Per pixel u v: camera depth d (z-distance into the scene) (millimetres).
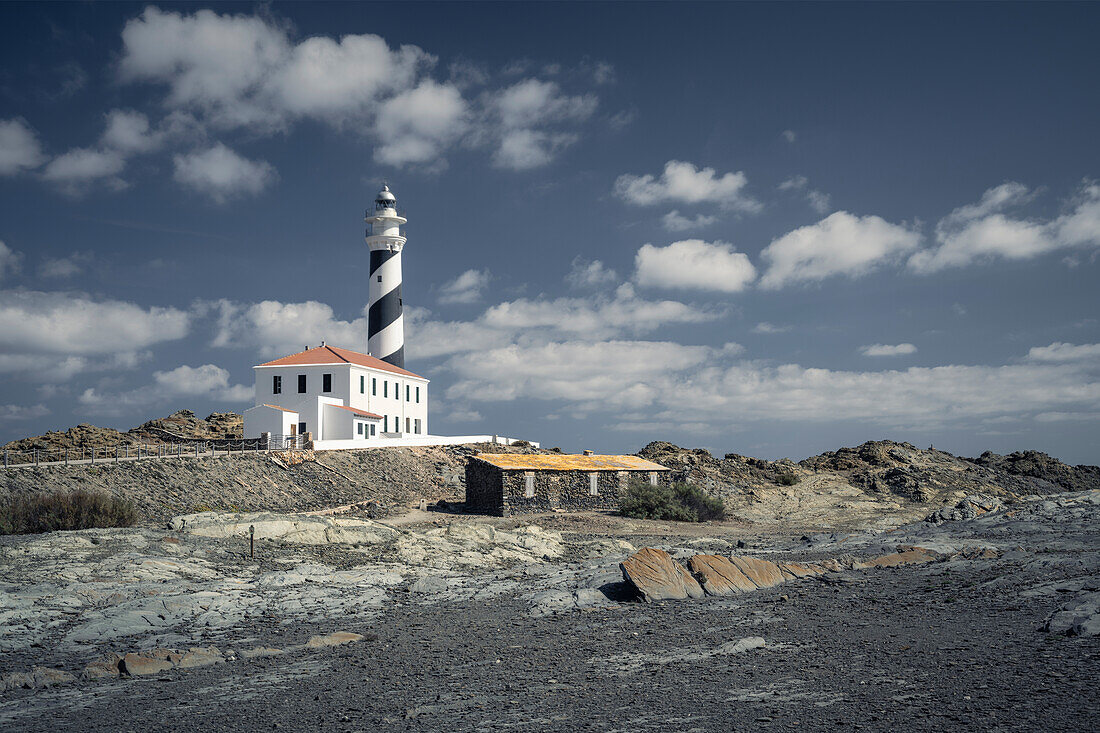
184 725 13086
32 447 78688
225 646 19734
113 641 20453
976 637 16703
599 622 21297
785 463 92250
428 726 12539
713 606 22922
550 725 12305
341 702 14172
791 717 12016
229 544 36875
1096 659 13797
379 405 94000
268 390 88312
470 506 66375
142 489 54844
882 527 62094
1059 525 38844
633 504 64188
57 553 31766
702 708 12789
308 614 23859
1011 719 11094
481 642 19297
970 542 34781
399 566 34438
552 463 67750
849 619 19875
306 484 67938
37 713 14047
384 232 105125
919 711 11797
